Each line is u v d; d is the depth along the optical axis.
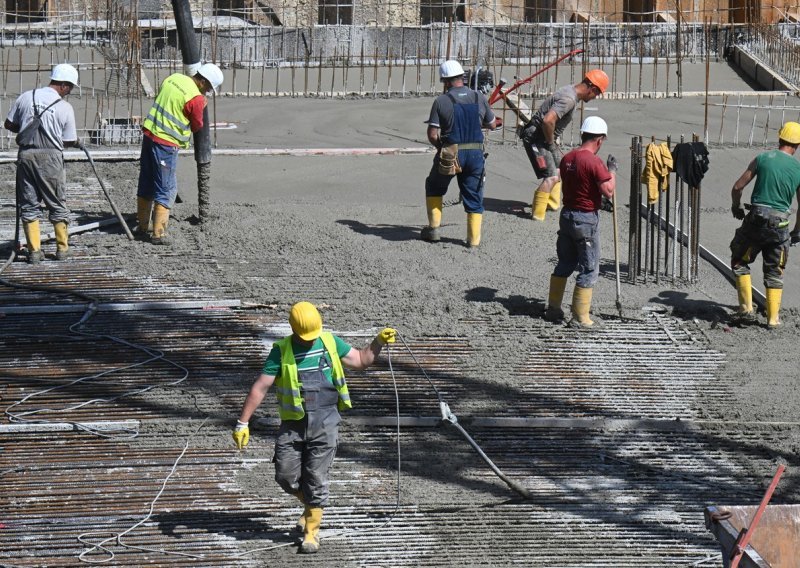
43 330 18.17
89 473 14.24
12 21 47.03
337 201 25.52
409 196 26.09
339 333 18.11
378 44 44.44
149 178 21.75
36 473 14.22
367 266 21.11
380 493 14.02
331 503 13.77
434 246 22.42
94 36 43.16
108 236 22.41
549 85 39.94
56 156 20.52
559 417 15.98
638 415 16.19
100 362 17.14
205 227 22.84
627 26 44.16
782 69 41.00
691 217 21.12
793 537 11.12
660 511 13.81
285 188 26.53
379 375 16.95
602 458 15.02
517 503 13.91
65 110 20.66
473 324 18.83
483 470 14.62
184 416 15.61
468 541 13.11
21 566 12.31
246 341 17.95
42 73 39.22
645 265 21.08
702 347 18.56
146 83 38.03
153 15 46.16
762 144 31.98
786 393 17.08
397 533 13.24
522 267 21.52
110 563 12.45
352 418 15.55
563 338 18.55
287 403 12.56
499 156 30.05
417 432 15.48
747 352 18.48
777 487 14.41
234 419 15.53
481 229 23.72
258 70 42.00
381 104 37.09
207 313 18.91
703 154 20.64
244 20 45.72
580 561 12.79
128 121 32.34
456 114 21.52
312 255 21.64
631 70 43.00
